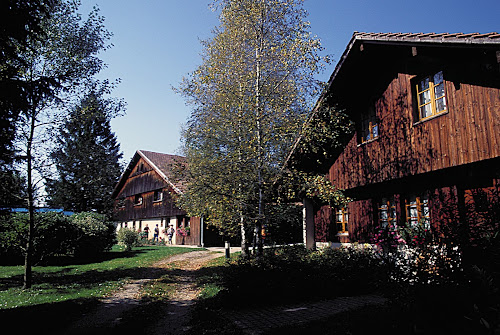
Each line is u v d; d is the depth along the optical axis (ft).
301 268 28.45
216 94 38.17
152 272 46.21
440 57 28.50
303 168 40.86
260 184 36.19
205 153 39.04
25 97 25.59
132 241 75.61
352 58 36.60
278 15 37.76
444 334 12.26
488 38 22.52
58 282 39.19
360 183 39.11
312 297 27.40
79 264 56.95
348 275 28.81
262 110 36.29
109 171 90.27
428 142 30.45
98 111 40.29
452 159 27.89
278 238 58.08
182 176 39.27
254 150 35.65
